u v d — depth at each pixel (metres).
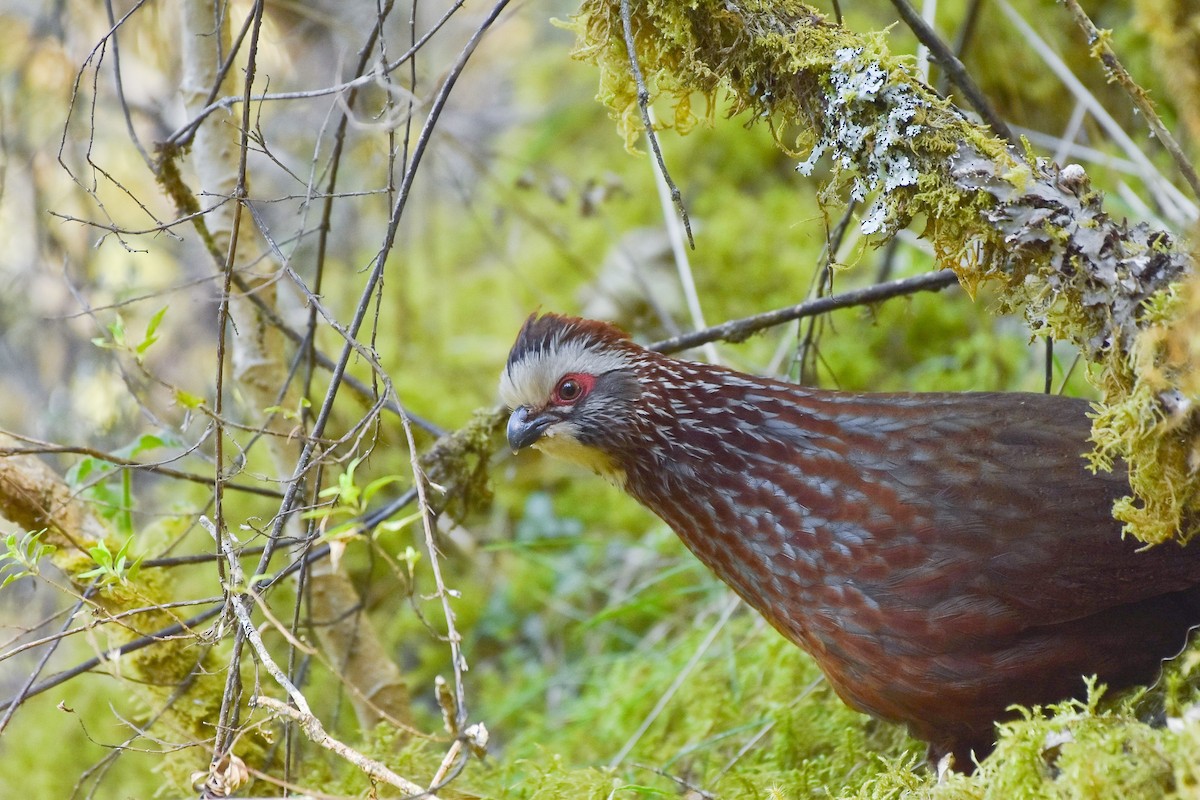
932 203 6.81
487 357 15.81
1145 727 5.75
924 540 7.40
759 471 7.89
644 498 8.57
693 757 9.88
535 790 8.31
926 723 7.74
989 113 7.88
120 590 7.78
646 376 8.32
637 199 16.72
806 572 7.72
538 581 13.81
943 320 13.83
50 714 13.00
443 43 17.09
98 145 15.23
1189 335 5.84
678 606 12.69
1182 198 10.54
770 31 7.20
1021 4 14.37
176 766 8.84
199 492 13.45
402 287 15.88
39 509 8.16
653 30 7.52
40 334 14.29
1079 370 11.84
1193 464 6.09
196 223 8.80
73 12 13.27
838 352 13.69
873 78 6.89
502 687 13.11
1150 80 13.62
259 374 9.60
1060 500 7.29
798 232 15.65
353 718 11.43
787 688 9.89
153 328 7.86
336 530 6.65
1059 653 7.28
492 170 17.86
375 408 6.72
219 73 8.30
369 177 16.06
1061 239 6.40
